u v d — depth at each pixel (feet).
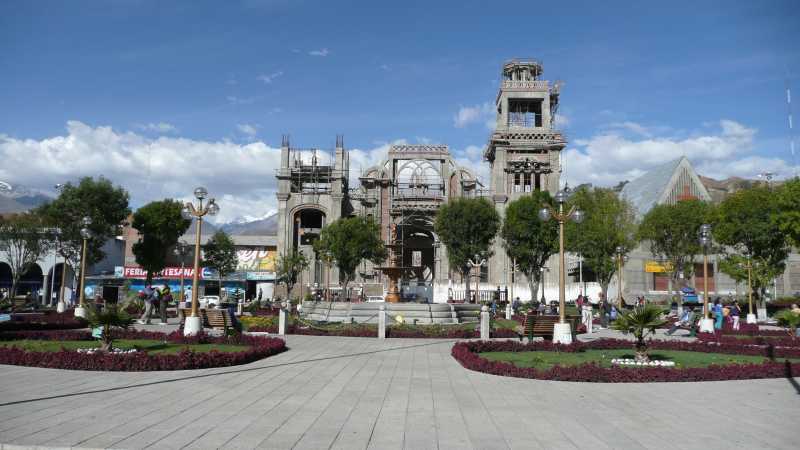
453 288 220.23
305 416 31.12
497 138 266.77
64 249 192.85
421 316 103.35
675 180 273.13
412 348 68.44
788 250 167.22
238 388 39.45
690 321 95.35
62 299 154.92
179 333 70.85
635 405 35.17
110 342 54.85
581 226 184.65
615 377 44.11
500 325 108.68
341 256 214.90
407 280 290.15
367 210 274.77
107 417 30.04
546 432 28.22
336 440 26.23
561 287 68.90
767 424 30.32
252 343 65.57
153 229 205.16
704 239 97.35
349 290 236.02
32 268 243.81
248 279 262.06
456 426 29.30
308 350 65.10
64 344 63.82
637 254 240.73
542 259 199.00
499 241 249.55
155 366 46.78
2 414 30.55
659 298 235.40
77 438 25.79
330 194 262.47
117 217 192.75
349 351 64.44
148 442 25.32
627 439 27.04
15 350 50.11
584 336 90.79
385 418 30.94
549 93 272.31
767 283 160.86
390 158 277.85
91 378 42.63
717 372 45.65
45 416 30.12
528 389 40.50
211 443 25.34
